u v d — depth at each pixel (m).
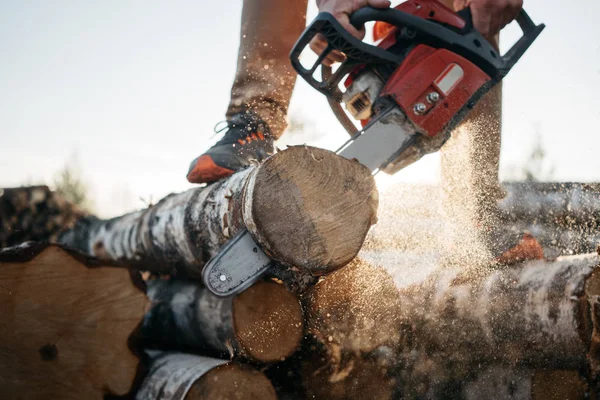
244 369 1.61
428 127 1.90
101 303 1.57
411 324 1.93
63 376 1.53
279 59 2.38
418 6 1.99
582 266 1.96
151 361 1.80
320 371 1.78
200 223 1.80
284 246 1.49
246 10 2.40
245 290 1.64
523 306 2.03
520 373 2.06
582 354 1.94
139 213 2.31
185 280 2.05
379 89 1.94
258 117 2.33
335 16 1.91
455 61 1.95
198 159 2.08
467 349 2.02
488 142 2.37
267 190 1.48
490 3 2.04
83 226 2.70
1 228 2.62
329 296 1.78
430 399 1.97
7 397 1.47
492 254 2.18
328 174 1.54
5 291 1.47
